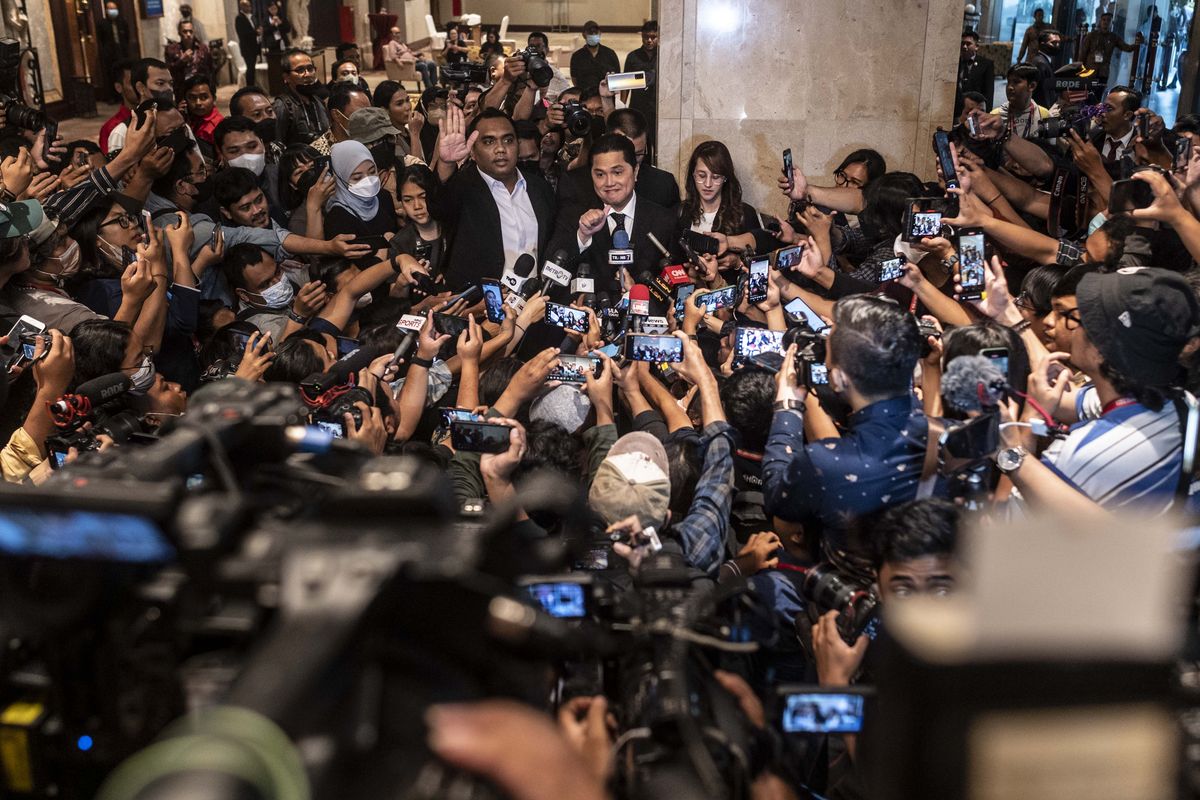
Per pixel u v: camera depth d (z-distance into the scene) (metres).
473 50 17.45
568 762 0.67
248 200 5.09
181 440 1.08
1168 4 13.23
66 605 0.97
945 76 5.95
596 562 2.09
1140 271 2.21
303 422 1.36
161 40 18.17
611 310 4.02
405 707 0.73
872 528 2.12
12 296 3.72
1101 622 0.58
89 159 5.42
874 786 0.66
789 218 5.34
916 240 3.88
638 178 5.45
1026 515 2.32
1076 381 2.92
